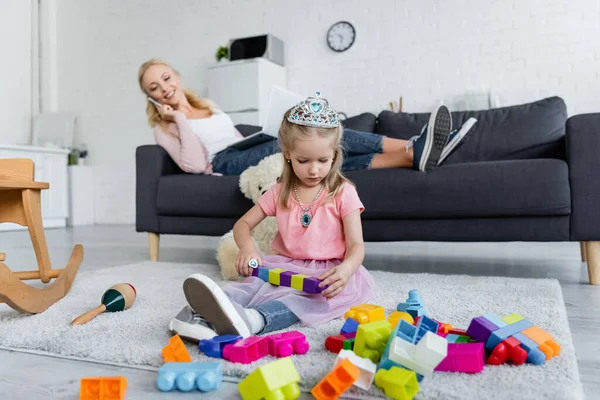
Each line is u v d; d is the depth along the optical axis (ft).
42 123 15.17
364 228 5.71
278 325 3.20
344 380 2.10
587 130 4.86
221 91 12.16
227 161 7.13
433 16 11.63
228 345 2.65
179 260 7.30
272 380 2.11
